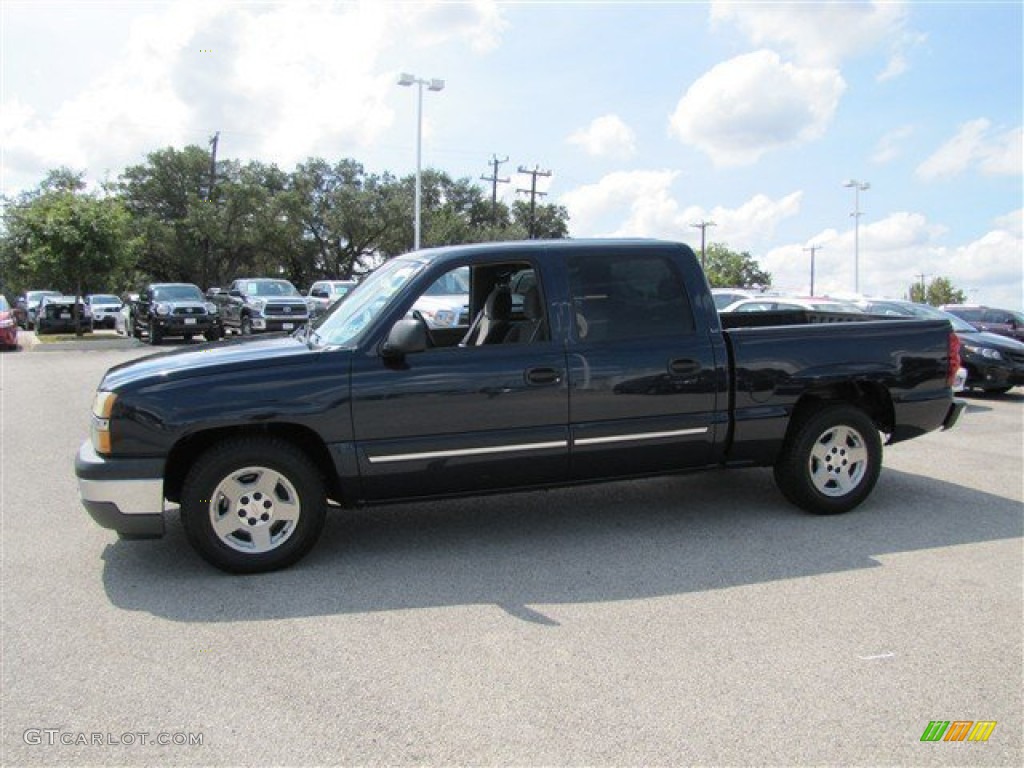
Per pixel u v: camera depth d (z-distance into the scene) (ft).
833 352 19.15
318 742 10.12
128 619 13.89
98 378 50.08
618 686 11.48
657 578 15.67
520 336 17.94
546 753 9.86
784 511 20.11
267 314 80.38
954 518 19.63
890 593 14.89
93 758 9.82
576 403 17.24
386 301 16.84
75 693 11.39
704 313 18.33
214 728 10.47
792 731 10.34
